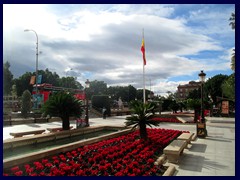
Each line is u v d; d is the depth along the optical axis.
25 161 6.84
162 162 8.23
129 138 11.97
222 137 15.09
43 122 24.11
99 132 16.61
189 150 10.89
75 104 15.65
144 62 20.45
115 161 7.50
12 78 71.38
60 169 6.56
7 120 21.62
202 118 15.10
